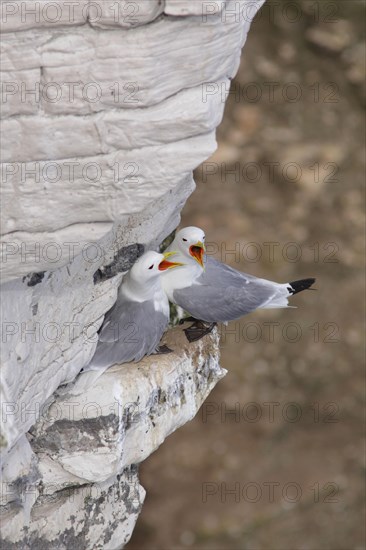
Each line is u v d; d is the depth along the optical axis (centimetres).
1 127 765
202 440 2622
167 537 2473
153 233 991
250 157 2870
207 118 798
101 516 1064
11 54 747
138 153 797
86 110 774
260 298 1184
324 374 2775
